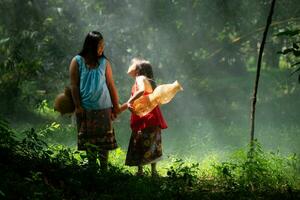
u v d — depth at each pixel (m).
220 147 13.73
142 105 10.43
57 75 22.11
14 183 8.03
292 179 9.98
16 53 19.55
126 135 15.93
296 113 20.14
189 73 22.84
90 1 22.53
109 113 10.17
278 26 22.98
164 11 22.27
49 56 21.97
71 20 22.78
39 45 21.66
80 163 9.73
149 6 22.30
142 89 10.34
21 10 22.83
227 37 23.23
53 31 22.41
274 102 22.47
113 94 10.30
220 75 26.69
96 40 10.00
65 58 22.25
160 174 11.16
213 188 9.62
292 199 8.91
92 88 9.97
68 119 18.58
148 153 10.52
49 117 19.28
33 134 9.81
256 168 9.75
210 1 22.05
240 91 24.88
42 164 9.31
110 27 22.47
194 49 22.97
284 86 26.17
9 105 18.84
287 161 10.95
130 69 10.73
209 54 23.44
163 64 22.97
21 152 9.80
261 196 9.11
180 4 22.11
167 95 10.42
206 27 22.53
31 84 21.22
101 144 10.07
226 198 8.90
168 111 20.44
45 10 22.98
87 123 10.05
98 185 8.96
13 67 19.12
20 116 18.95
